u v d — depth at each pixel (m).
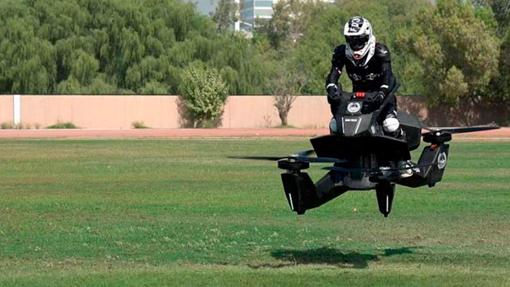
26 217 46.56
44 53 184.38
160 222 44.47
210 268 31.77
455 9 169.75
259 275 30.08
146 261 33.41
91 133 149.50
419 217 46.19
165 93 187.12
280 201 54.09
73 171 77.44
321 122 179.50
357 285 28.42
